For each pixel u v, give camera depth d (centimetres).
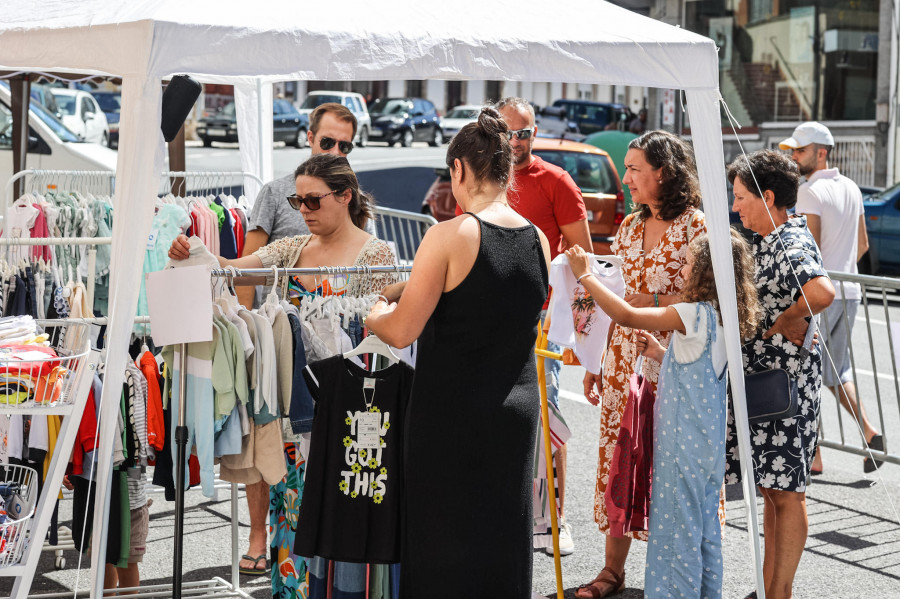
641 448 402
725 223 381
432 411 320
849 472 657
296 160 2705
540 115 2966
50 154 1270
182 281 338
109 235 573
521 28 361
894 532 544
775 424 416
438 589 321
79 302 434
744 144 2650
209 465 353
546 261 338
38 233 551
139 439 366
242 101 682
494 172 329
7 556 323
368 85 4188
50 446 368
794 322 412
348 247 413
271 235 506
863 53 2461
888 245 1291
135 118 312
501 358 323
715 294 387
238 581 455
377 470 346
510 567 327
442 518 320
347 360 346
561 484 504
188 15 321
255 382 359
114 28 317
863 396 830
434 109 3566
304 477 377
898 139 2347
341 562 361
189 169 2356
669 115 2773
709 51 374
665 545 386
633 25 387
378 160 2881
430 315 316
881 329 1082
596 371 418
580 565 496
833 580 477
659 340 431
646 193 429
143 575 470
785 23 2569
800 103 2573
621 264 424
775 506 426
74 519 380
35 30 336
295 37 324
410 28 342
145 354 378
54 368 326
